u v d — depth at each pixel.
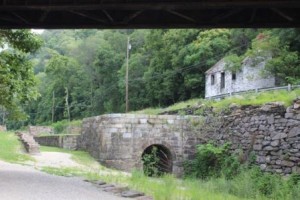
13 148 27.86
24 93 21.78
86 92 81.31
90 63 84.06
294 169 19.88
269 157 21.53
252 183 19.03
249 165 22.64
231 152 24.83
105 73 75.56
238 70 42.78
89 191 12.55
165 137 28.42
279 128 21.16
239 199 14.34
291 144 20.28
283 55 35.59
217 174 24.55
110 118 27.58
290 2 12.73
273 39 37.19
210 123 27.56
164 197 11.50
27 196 10.80
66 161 25.72
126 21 15.53
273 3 12.84
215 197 13.65
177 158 28.42
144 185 14.28
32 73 21.86
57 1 13.90
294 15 14.83
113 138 27.45
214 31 54.97
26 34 20.44
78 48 91.75
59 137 36.31
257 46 38.91
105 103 74.44
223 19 15.27
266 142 21.89
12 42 20.64
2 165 19.95
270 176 19.88
